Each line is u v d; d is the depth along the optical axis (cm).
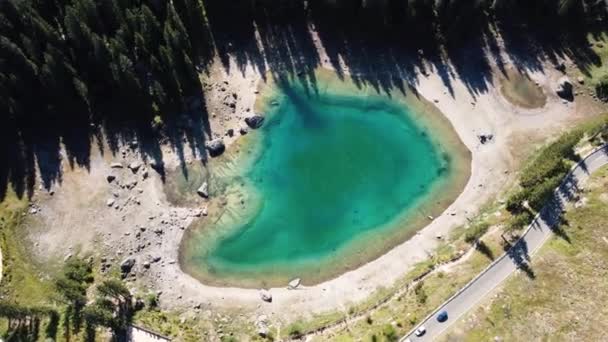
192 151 7744
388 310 6706
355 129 7988
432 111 7981
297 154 7850
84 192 7500
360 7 8125
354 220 7500
